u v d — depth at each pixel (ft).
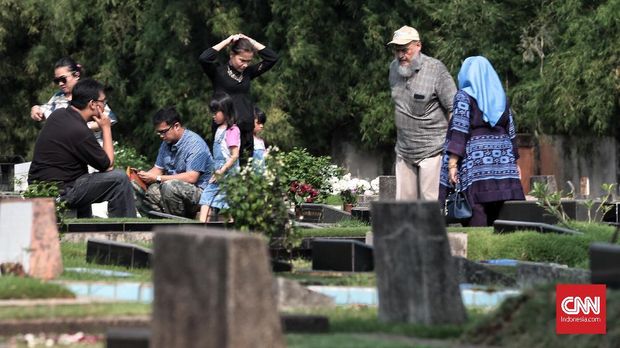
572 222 53.57
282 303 33.27
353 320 30.40
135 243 52.26
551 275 37.47
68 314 29.45
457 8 126.21
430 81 59.31
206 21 133.18
